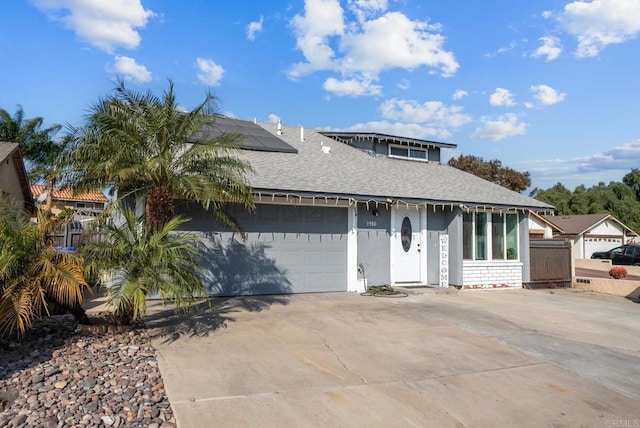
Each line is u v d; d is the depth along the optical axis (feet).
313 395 17.03
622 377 20.53
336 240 41.45
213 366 19.72
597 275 84.43
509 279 49.57
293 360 21.07
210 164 27.25
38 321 26.58
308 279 40.14
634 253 106.22
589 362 22.56
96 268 22.90
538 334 27.84
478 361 22.04
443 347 24.21
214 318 28.86
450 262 46.55
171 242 24.50
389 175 49.60
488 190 53.01
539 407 16.83
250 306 33.12
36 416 14.60
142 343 22.89
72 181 25.23
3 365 19.35
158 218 25.91
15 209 25.30
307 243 40.22
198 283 24.70
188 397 16.31
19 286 22.00
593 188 208.54
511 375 20.24
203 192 25.36
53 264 22.85
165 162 24.64
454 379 19.43
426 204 43.37
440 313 32.99
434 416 15.69
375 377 19.31
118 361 20.01
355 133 59.41
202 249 36.11
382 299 38.01
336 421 14.93
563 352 24.13
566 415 16.21
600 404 17.34
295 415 15.25
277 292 38.83
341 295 39.40
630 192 199.52
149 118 25.85
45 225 24.03
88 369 18.80
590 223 131.75
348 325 28.35
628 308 38.63
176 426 14.21
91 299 34.58
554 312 35.45
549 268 52.19
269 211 38.78
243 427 14.21
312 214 40.52
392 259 44.45
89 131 24.35
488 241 48.91
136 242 23.79
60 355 20.53
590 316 34.32
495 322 30.68
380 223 43.93
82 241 25.27
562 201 182.60
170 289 22.86
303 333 26.00
